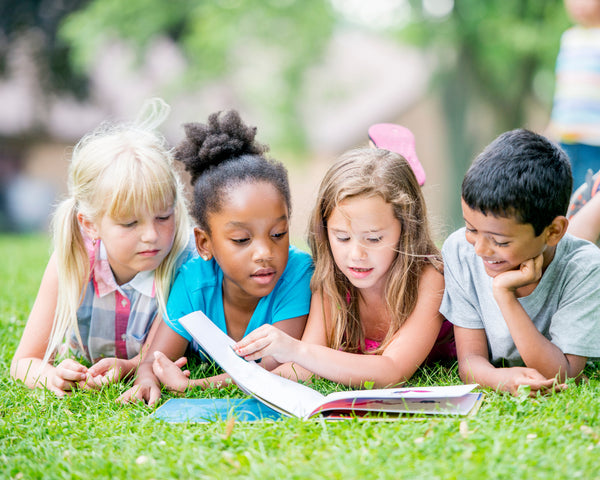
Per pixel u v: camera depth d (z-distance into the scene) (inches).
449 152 892.0
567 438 117.0
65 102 1077.1
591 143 253.0
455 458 110.7
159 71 1056.2
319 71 972.6
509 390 144.3
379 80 1376.7
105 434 131.0
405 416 133.0
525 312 146.7
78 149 176.6
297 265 173.5
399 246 159.0
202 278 173.8
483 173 138.9
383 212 151.4
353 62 1380.4
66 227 171.0
